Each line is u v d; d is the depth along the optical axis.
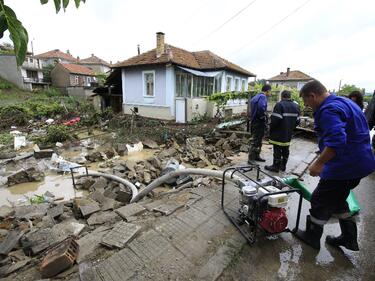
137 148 9.62
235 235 2.65
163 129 11.12
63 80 42.41
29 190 6.12
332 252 2.51
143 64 13.58
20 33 1.00
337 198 2.37
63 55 58.00
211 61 16.16
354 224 2.40
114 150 8.99
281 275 2.19
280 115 4.57
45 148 10.07
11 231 3.51
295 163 5.57
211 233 2.68
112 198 4.96
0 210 4.57
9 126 15.84
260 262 2.33
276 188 2.66
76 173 7.14
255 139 5.62
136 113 14.17
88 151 9.73
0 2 0.95
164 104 13.84
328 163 2.24
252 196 2.59
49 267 2.09
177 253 2.35
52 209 4.22
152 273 2.09
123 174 6.45
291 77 41.84
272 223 2.46
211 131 10.11
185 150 8.44
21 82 34.84
